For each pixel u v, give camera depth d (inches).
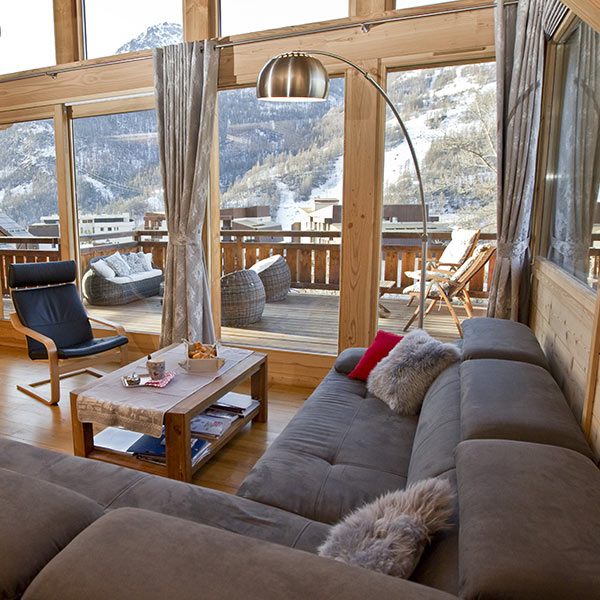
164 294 150.8
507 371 71.6
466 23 116.9
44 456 69.5
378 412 90.1
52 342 132.3
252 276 155.0
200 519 57.0
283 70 85.4
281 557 34.5
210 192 151.7
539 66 105.8
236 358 116.7
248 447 110.0
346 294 138.2
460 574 35.1
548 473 43.8
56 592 32.7
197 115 140.1
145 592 31.5
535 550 34.6
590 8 52.0
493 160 125.6
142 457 95.1
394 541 41.3
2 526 41.4
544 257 112.0
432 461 58.2
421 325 116.3
